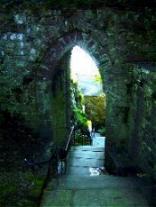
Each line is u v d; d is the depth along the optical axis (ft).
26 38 15.30
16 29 15.24
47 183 12.46
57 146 17.52
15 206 10.05
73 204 10.57
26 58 15.49
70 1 14.87
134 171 14.12
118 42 15.17
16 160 13.64
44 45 15.33
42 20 15.11
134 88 14.52
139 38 15.11
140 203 10.59
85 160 18.89
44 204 10.57
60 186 12.14
